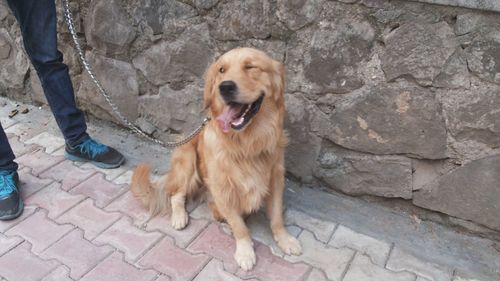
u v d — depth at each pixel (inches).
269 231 80.0
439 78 71.8
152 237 79.0
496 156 72.4
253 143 71.9
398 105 75.5
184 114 95.6
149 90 97.3
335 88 79.0
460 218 78.4
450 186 77.2
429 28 69.9
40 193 88.2
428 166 78.2
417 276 71.8
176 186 84.7
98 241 78.5
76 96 107.2
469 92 70.9
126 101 101.0
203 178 82.6
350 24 74.4
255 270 73.2
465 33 68.4
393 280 71.3
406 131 76.7
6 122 108.6
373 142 79.8
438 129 74.6
